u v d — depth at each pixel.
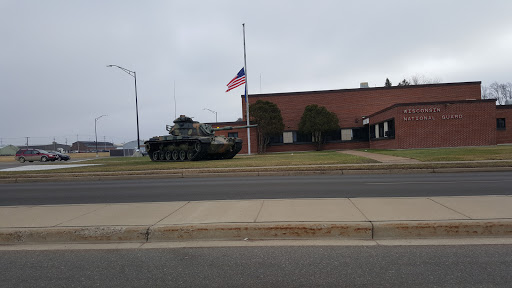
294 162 18.20
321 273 4.07
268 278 3.98
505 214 5.72
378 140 35.06
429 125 28.98
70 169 19.23
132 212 6.79
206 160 25.44
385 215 5.91
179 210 6.84
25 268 4.47
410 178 12.34
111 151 62.19
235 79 33.12
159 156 27.81
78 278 4.14
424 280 3.83
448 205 6.53
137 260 4.64
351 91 40.69
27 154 42.38
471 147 26.53
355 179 12.48
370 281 3.83
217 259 4.59
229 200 7.87
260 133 38.09
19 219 6.41
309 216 5.98
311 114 38.22
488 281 3.77
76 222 6.05
